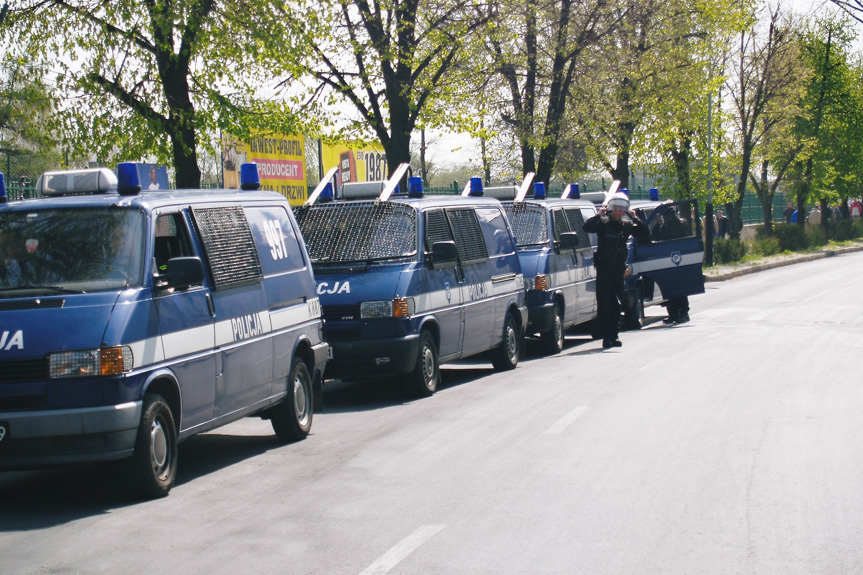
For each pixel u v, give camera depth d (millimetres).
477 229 14383
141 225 7613
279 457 8844
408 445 8961
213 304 8211
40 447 6727
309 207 13008
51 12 15203
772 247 48312
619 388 11750
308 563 5508
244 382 8617
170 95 15594
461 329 13227
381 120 21766
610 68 28719
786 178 55719
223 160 18688
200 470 8430
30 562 5703
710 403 10508
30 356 6742
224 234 8688
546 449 8469
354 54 21219
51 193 8180
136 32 15016
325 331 11734
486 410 10680
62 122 15633
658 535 5879
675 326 19906
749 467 7594
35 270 7336
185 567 5512
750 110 45625
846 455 7938
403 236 12500
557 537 5883
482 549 5680
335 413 11430
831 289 28359
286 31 15648
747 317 21141
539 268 16344
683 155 38125
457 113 22391
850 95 54656
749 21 37062
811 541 5691
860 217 69500
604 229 16406
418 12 21484
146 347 7164
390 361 11695
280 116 17062
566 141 28734
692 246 20531
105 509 7008
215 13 14945
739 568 5234
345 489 7344
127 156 15828
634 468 7664
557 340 16656
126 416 6871
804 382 11812
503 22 22766
